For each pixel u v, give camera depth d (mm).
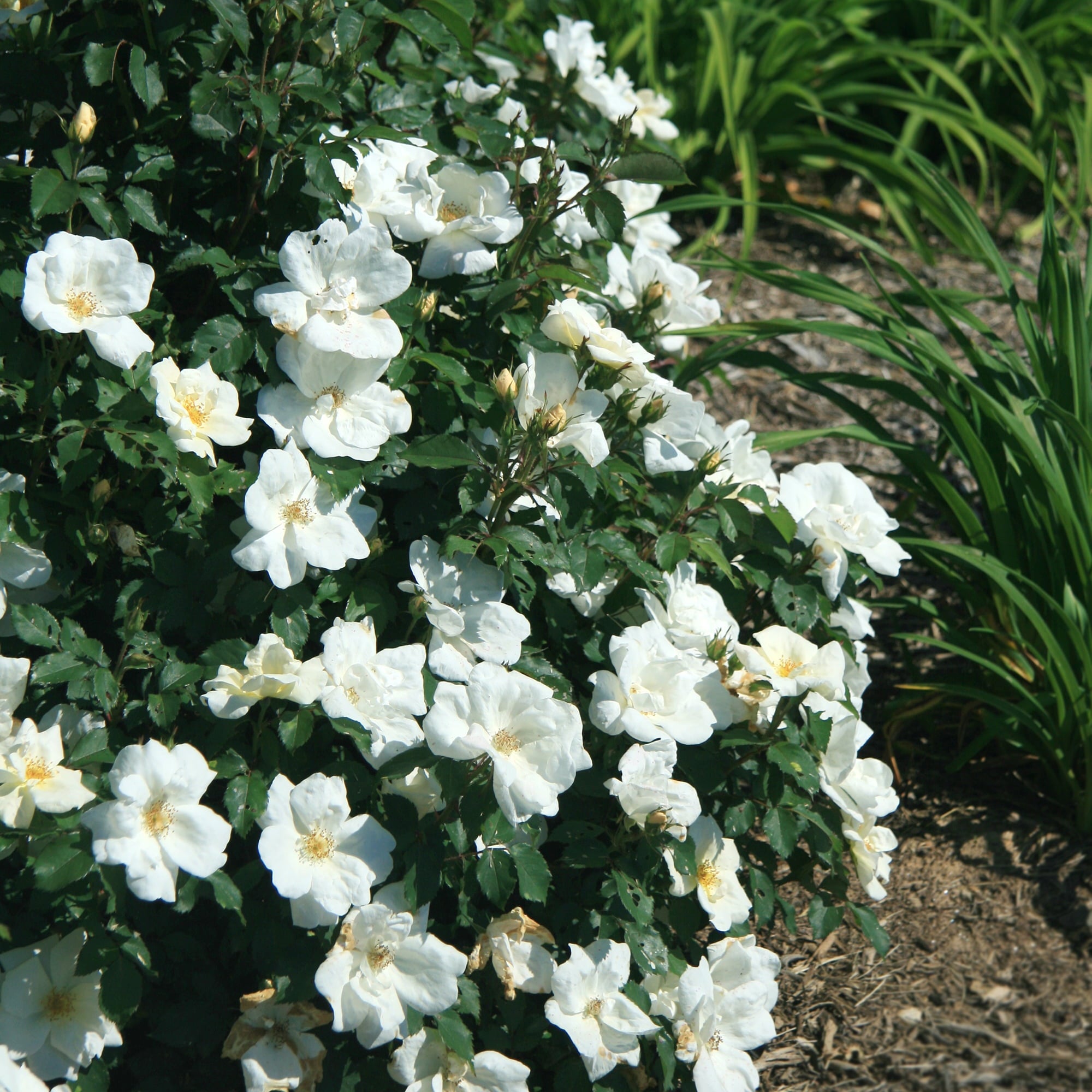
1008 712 1502
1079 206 2258
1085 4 2615
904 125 2643
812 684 1272
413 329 1281
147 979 1235
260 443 1274
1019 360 1590
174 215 1288
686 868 1261
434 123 1407
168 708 1194
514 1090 1217
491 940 1234
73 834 1162
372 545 1258
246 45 1236
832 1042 1369
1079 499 1483
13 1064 1170
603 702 1240
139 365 1213
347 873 1181
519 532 1251
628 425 1332
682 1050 1256
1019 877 1461
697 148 2418
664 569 1302
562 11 2346
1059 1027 1354
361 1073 1231
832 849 1339
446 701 1194
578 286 1354
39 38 1272
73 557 1248
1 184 1258
